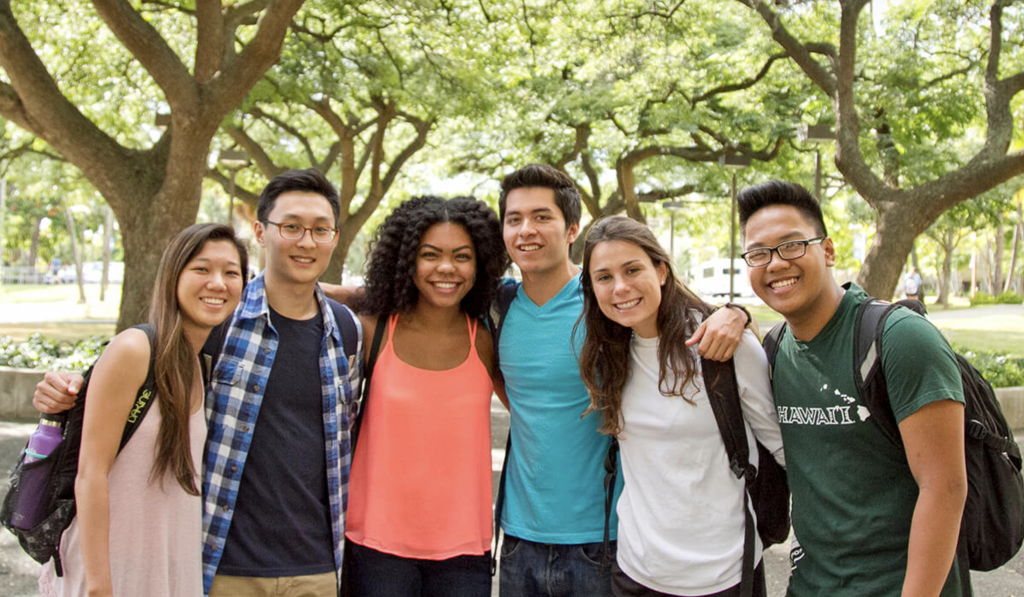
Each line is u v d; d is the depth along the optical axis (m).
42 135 9.19
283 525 2.39
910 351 1.98
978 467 2.11
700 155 16.73
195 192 9.13
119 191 9.29
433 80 13.80
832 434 2.14
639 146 18.06
